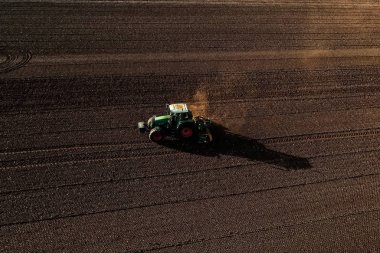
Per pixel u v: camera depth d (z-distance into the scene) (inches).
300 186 639.1
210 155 688.4
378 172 676.1
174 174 645.3
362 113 821.2
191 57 968.3
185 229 558.3
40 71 876.0
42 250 517.7
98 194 600.7
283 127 767.1
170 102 812.6
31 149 674.2
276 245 546.0
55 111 764.6
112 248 526.6
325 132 761.6
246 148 709.9
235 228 564.7
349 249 548.7
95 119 752.3
